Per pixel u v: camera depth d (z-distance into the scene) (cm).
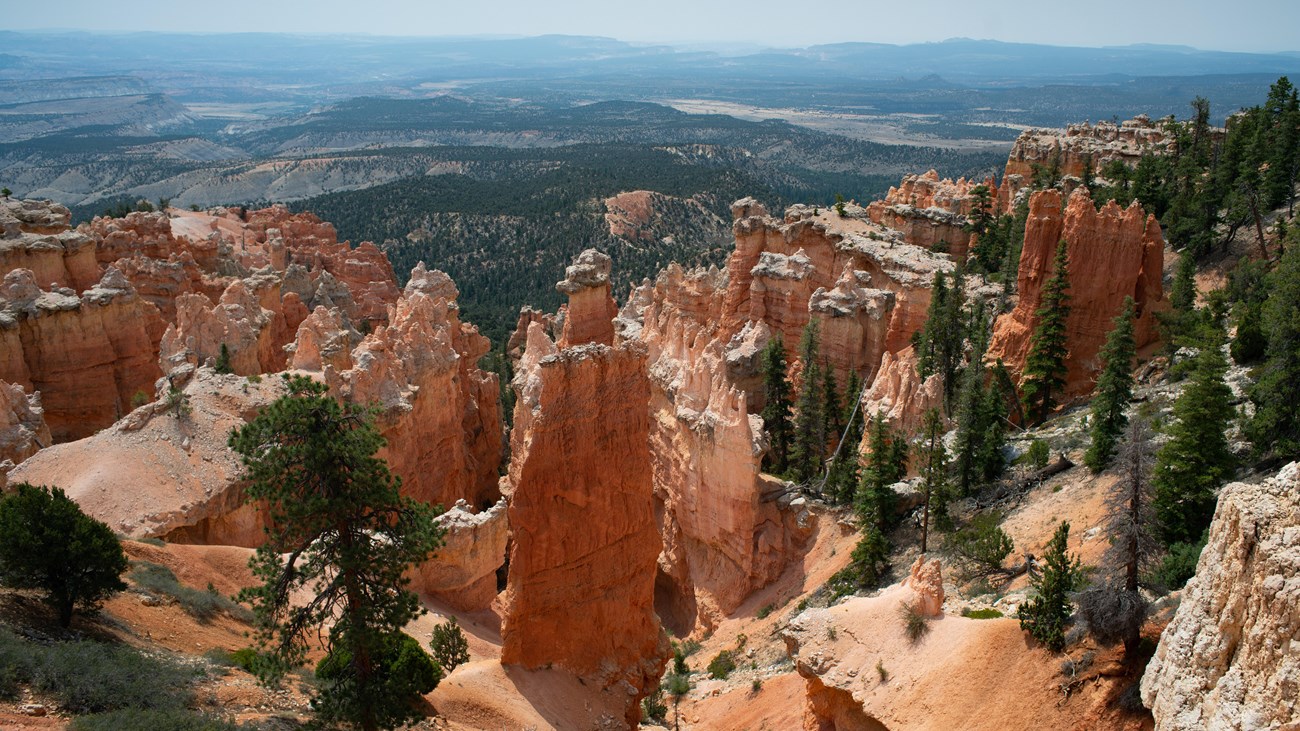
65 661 3247
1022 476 5797
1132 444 3559
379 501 3397
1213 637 2636
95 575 3756
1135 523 3469
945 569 5088
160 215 11900
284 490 3297
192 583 4794
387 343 7419
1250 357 6053
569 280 9175
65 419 8238
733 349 8644
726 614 6300
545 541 4469
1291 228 7325
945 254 10594
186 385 6606
